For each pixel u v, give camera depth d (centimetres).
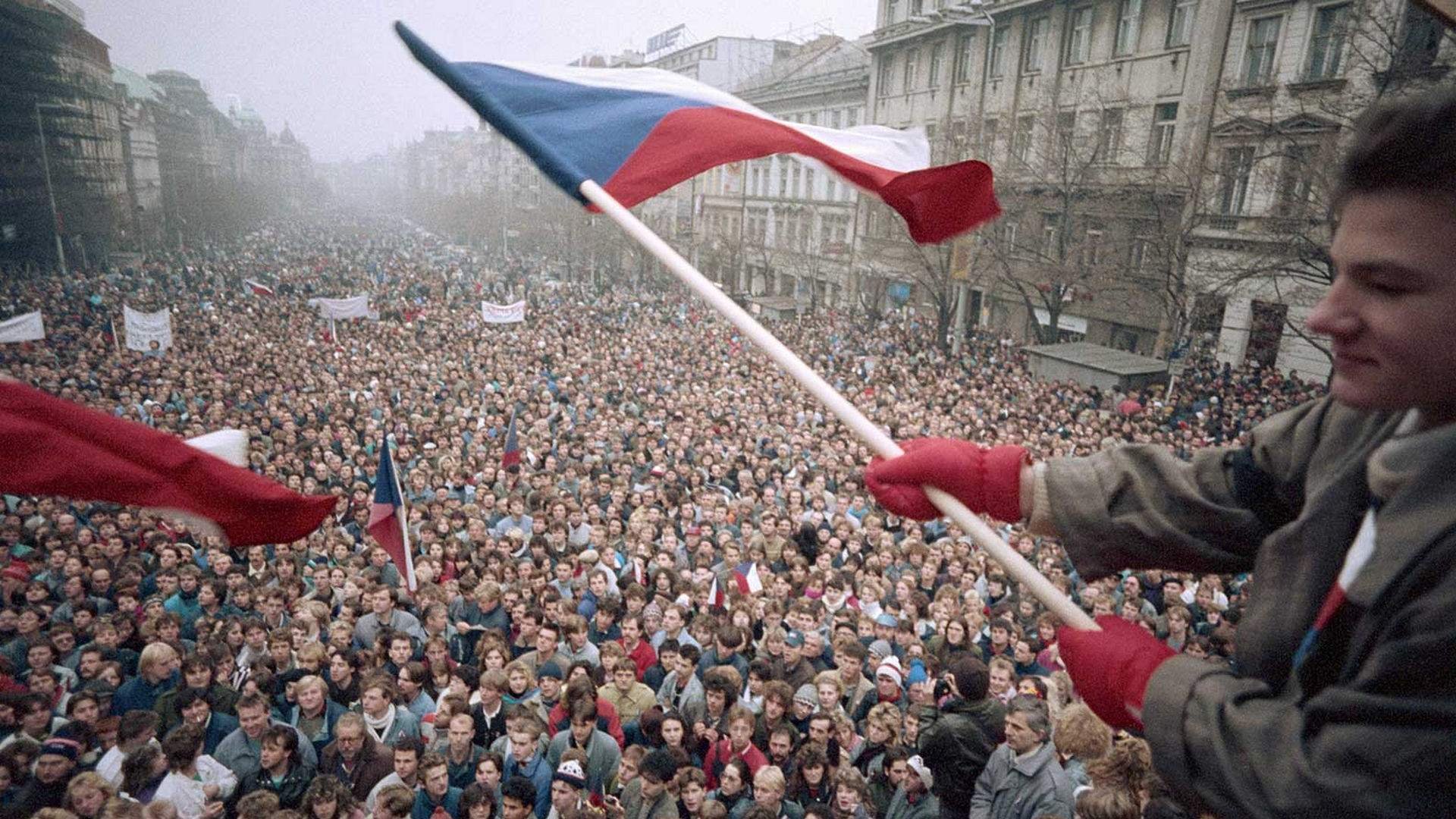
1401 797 74
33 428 254
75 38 6762
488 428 1842
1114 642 113
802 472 1478
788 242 5362
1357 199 83
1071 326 3431
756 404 2111
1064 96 3441
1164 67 2988
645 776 578
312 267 6656
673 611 837
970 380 2564
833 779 594
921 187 245
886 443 151
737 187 5969
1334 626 90
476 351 2947
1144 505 126
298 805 615
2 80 5441
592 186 189
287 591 955
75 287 4797
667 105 246
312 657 752
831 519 1238
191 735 594
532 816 591
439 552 1078
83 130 6794
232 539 271
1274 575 102
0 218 5403
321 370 2505
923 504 143
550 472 1500
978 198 241
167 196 9906
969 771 507
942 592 918
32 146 5831
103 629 805
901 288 4309
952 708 570
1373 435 98
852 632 792
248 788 622
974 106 3903
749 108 255
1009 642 835
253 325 3456
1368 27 2231
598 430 1791
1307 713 85
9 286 4822
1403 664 77
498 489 1387
